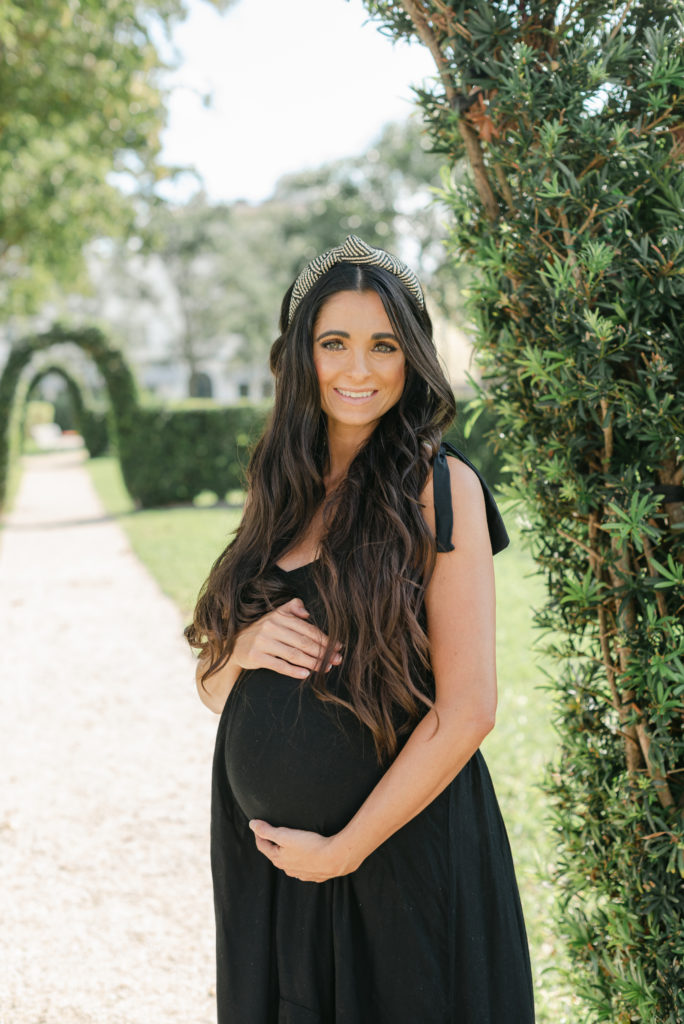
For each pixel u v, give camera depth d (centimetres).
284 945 144
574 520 163
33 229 1461
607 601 159
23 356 1555
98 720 506
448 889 137
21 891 321
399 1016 137
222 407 1569
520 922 148
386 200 3219
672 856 150
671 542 152
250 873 151
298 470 149
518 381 165
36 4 762
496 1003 140
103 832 367
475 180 165
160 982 266
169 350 5578
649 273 141
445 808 139
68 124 1057
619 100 150
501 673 533
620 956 168
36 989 262
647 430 143
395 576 132
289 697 141
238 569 153
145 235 1617
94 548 1153
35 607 806
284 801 139
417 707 135
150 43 884
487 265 161
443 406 147
